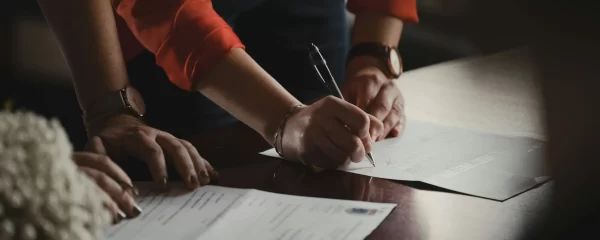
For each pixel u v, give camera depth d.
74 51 1.15
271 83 1.13
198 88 1.17
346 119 1.03
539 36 2.04
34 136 0.58
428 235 0.80
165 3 1.13
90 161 0.93
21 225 0.54
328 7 1.56
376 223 0.83
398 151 1.12
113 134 1.07
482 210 0.87
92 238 0.62
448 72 1.60
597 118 1.24
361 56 1.38
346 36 1.65
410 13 1.42
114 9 1.28
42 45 1.70
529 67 1.62
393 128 1.20
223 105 1.15
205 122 1.49
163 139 1.05
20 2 1.67
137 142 1.03
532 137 1.16
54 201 0.56
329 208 0.88
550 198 0.90
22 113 0.62
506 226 0.83
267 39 1.55
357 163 1.07
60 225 0.56
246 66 1.14
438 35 2.36
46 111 1.70
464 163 1.04
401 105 1.27
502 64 1.65
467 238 0.80
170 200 0.94
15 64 1.68
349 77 1.36
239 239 0.80
